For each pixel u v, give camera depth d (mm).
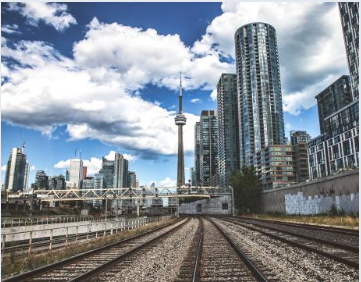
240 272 10938
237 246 17719
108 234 32250
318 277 10086
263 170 176750
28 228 29406
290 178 166000
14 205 94250
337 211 48562
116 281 10203
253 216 78500
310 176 140500
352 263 11445
